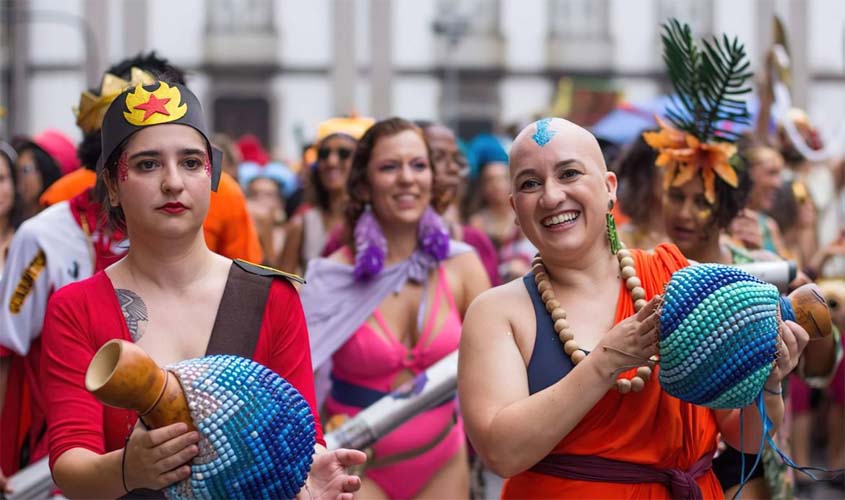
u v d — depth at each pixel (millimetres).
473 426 3467
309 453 3029
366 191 5887
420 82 23812
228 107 23562
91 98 5051
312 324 5703
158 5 23078
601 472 3438
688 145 4910
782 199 8531
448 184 6766
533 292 3615
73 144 8039
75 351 3445
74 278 5031
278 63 23547
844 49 19297
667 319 3160
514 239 9992
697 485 3492
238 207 5516
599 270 3625
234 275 3553
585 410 3297
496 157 10891
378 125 5875
